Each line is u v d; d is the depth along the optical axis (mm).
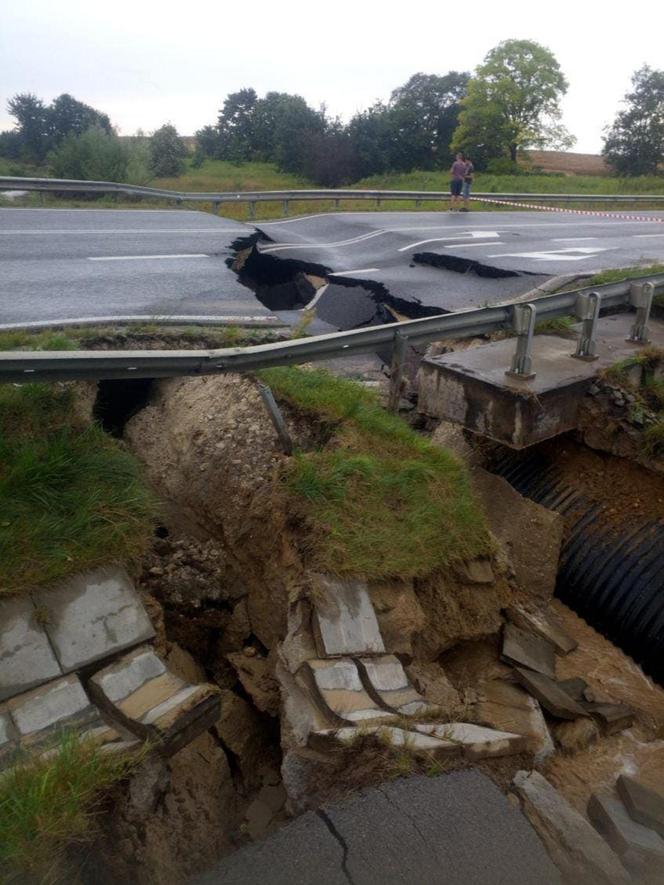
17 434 4723
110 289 8906
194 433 5734
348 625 4219
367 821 2869
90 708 3555
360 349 5816
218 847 3734
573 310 6773
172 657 4582
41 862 2779
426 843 2789
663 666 5539
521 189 26781
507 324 6395
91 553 4062
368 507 4887
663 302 8570
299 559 4539
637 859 3285
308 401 5762
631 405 6590
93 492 4383
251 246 12852
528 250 13023
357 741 3258
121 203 17031
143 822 3246
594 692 5113
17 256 10523
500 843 2814
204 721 3439
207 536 5461
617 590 6051
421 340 6070
